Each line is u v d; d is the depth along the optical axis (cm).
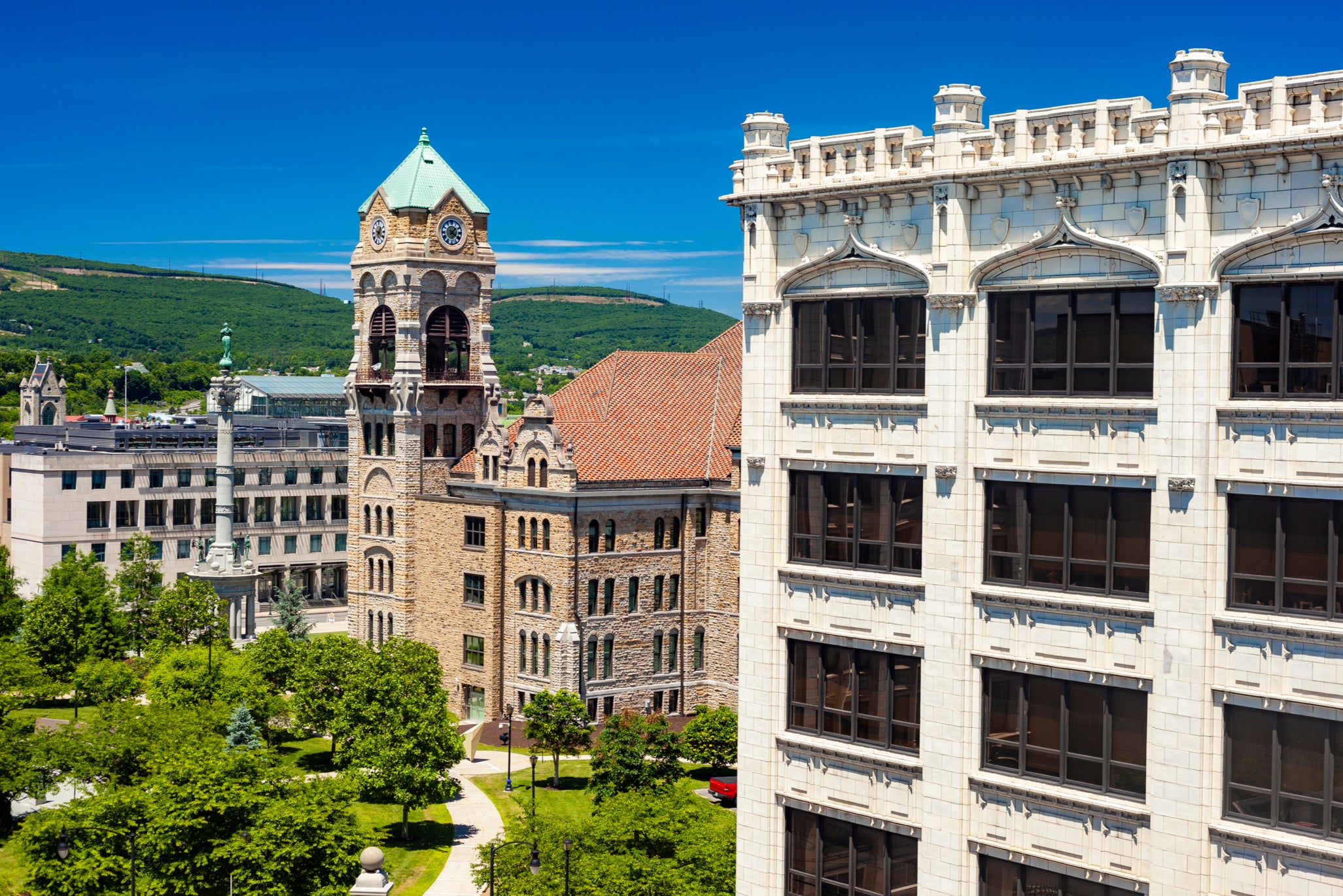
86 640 12206
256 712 10150
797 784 3366
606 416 11500
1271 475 2648
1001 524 3022
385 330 12406
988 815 3028
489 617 11419
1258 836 2655
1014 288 2973
